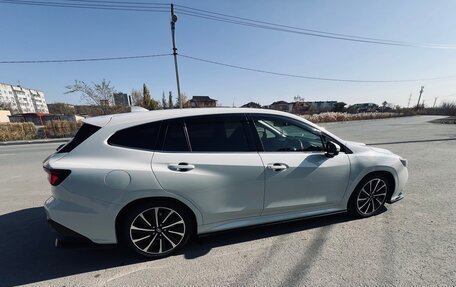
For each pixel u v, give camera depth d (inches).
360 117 1524.4
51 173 89.6
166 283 87.0
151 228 99.5
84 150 93.7
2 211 155.4
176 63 625.0
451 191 172.4
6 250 110.7
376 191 133.3
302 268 93.0
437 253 99.9
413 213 137.7
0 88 3449.8
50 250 110.5
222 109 112.1
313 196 118.7
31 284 88.2
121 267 96.9
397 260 95.8
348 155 125.1
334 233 117.7
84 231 92.1
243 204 107.7
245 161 105.4
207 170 100.2
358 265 93.5
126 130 97.9
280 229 122.9
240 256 102.0
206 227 105.3
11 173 264.8
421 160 274.7
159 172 94.6
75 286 86.7
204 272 92.5
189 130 103.4
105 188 90.4
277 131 117.0
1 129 710.5
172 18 596.7
